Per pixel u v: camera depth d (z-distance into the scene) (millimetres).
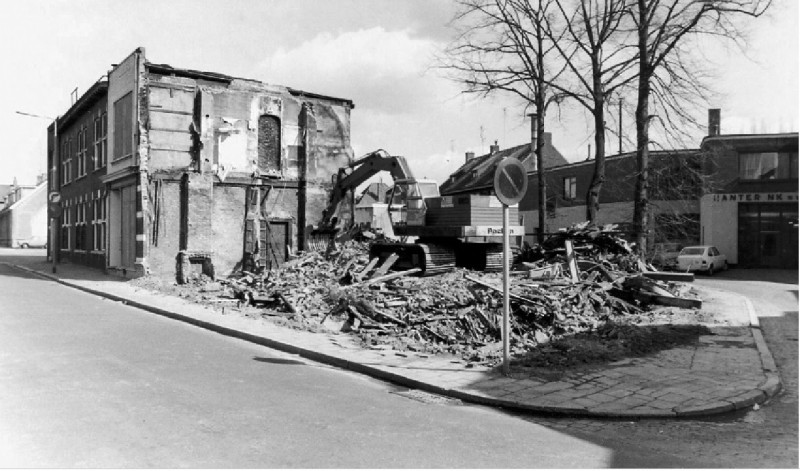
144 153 21656
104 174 26469
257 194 23703
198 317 13492
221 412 6312
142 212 21531
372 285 15164
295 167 24844
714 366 8680
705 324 11812
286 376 8297
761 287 21078
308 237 24406
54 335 10977
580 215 38781
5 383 7309
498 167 8211
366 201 38531
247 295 15867
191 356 9469
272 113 24188
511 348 9836
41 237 69438
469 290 12531
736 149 31250
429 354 9664
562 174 40562
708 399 7098
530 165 44969
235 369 8625
